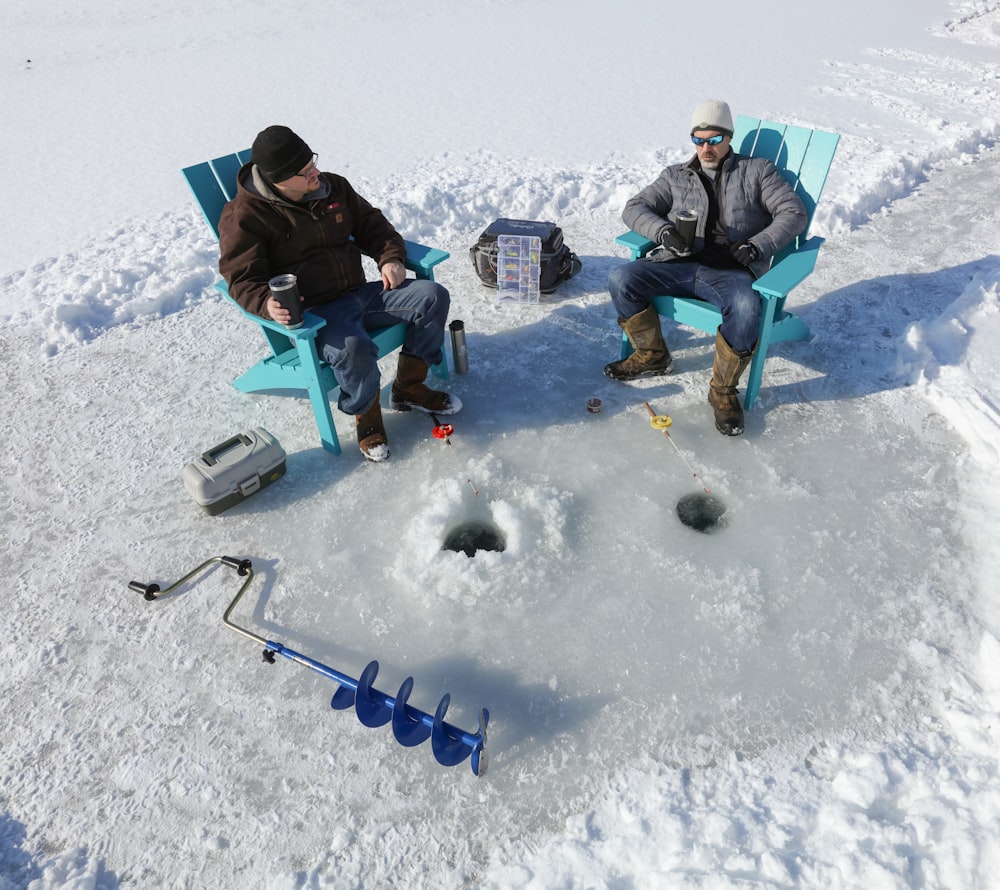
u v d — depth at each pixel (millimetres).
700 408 3311
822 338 3686
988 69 7625
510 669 2283
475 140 6445
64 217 5465
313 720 2191
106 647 2434
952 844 1702
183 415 3439
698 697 2180
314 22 11750
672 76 8023
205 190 3162
